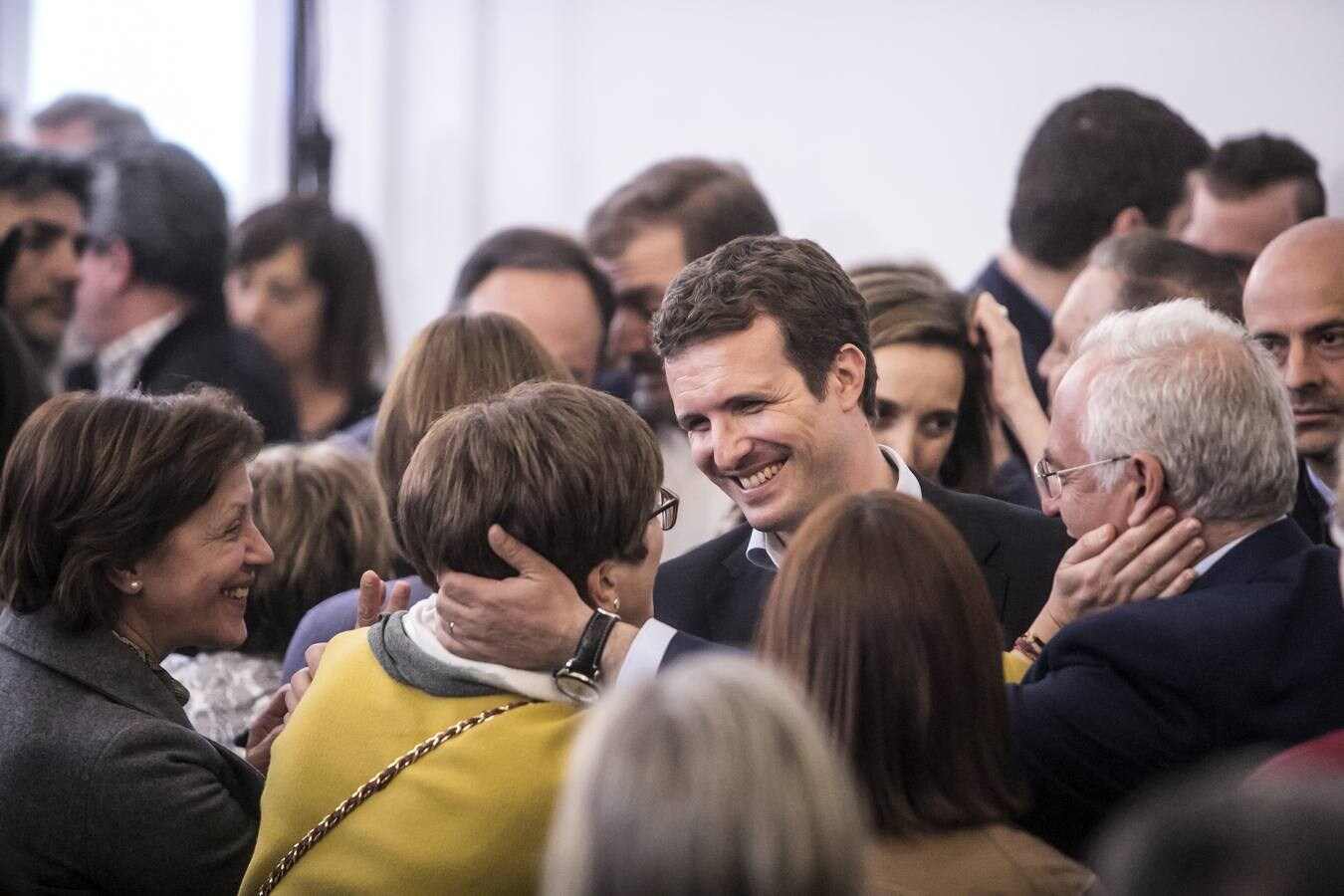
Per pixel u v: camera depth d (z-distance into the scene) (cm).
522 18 1077
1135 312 398
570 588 333
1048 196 651
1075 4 934
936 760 298
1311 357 487
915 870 293
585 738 219
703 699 214
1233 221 655
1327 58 877
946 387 551
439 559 335
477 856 314
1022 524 451
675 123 1045
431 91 1092
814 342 402
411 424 455
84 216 762
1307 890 189
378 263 826
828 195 1003
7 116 1112
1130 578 373
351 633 356
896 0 980
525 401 339
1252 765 330
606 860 208
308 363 811
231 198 1155
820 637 301
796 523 411
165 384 741
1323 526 492
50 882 370
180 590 385
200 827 366
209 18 1162
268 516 479
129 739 366
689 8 1035
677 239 711
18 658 381
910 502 313
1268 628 354
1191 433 366
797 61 1009
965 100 967
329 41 1099
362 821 322
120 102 1125
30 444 382
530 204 1080
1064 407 388
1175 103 912
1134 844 202
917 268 597
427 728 327
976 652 303
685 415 408
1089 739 349
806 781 211
